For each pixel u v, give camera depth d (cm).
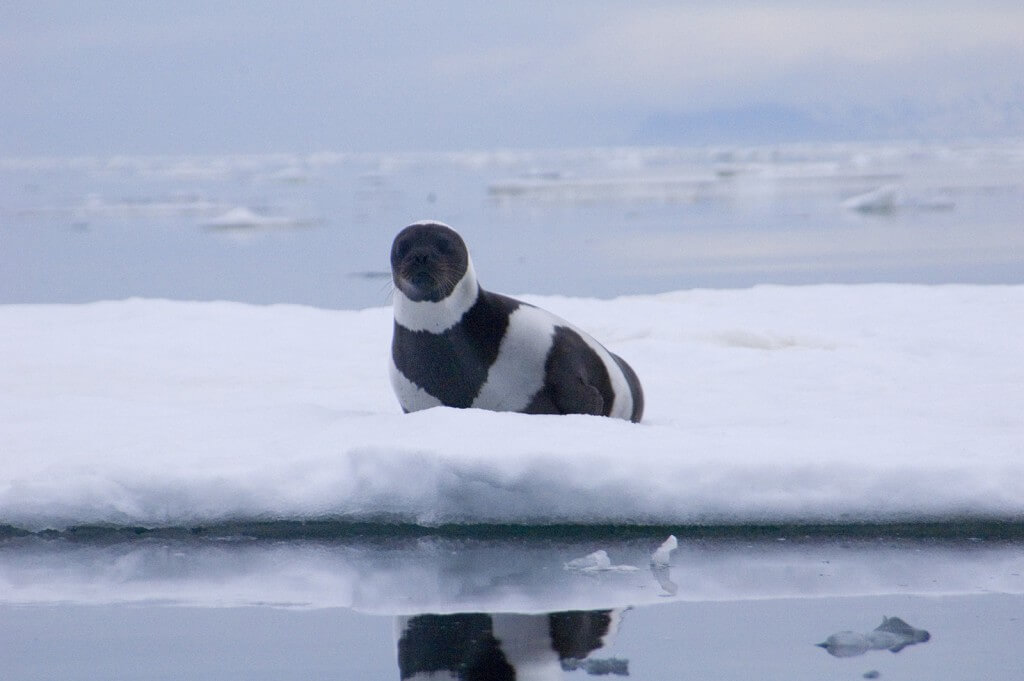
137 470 2138
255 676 1426
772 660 1448
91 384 3356
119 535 2108
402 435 2267
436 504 2081
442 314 2456
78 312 4903
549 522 2077
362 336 4306
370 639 1547
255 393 3200
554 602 1692
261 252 9725
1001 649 1477
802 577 1805
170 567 1922
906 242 9306
